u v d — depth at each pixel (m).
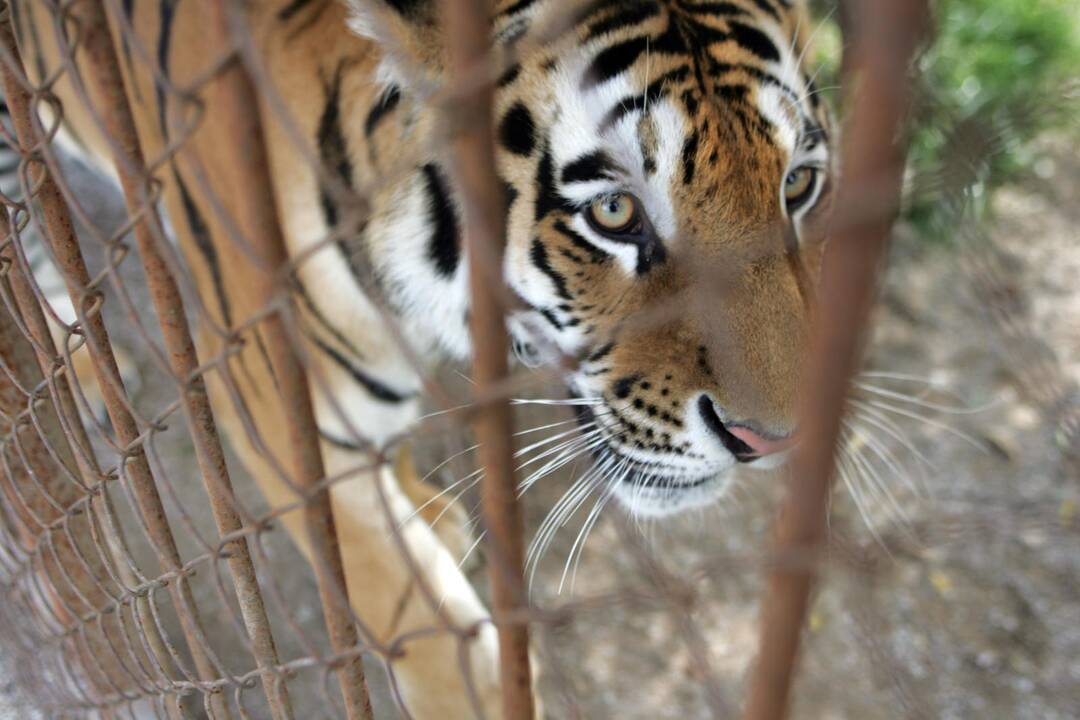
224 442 3.10
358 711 1.26
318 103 1.91
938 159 0.94
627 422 1.98
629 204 1.80
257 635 1.36
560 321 1.99
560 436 2.11
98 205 3.82
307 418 1.00
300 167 1.97
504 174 1.89
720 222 1.75
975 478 2.84
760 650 0.78
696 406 1.88
